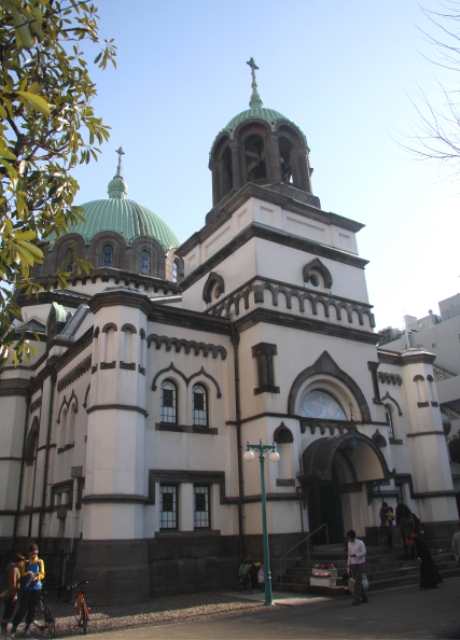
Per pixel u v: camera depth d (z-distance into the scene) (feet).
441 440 96.48
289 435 72.33
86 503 61.05
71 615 51.47
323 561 63.26
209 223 94.58
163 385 73.46
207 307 89.61
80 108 29.86
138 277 129.80
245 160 97.76
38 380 102.01
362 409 82.94
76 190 29.37
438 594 52.29
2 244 19.81
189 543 67.05
